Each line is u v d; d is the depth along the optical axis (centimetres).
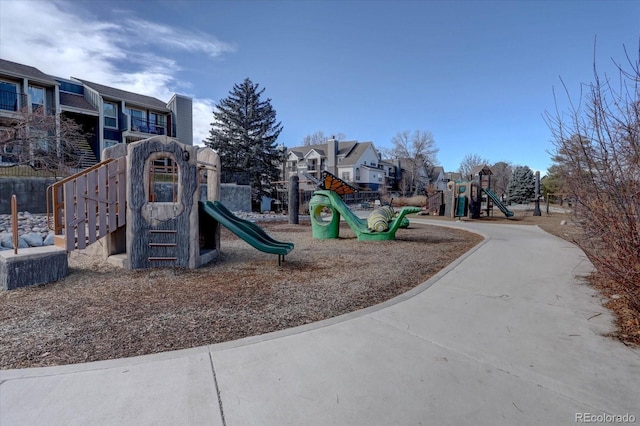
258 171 2625
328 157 4634
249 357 267
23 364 260
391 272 585
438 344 292
